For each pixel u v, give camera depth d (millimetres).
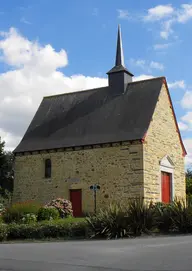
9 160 31984
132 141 23109
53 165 25828
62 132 26703
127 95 26469
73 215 24453
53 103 29766
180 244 11469
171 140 26938
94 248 11508
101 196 23703
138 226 15148
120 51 27859
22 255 10633
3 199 26984
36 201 26000
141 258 9328
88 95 28422
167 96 27000
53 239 15273
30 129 28609
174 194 26359
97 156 24281
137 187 22656
